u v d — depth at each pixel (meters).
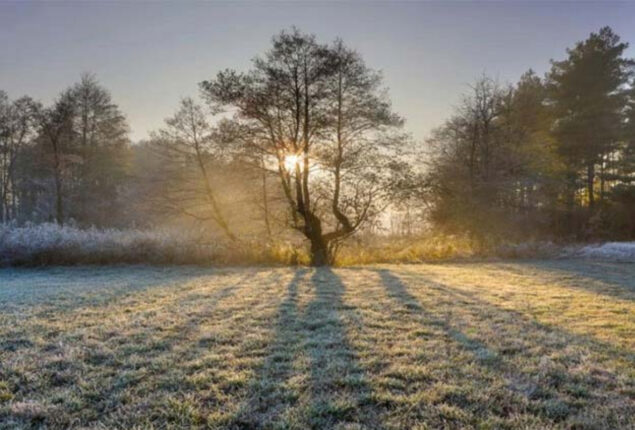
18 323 3.84
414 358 2.95
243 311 4.42
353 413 2.14
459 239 14.62
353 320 4.04
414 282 6.76
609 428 1.98
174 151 16.58
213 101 11.70
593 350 3.13
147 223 17.98
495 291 5.86
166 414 2.12
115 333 3.53
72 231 10.79
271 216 13.48
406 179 12.38
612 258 12.23
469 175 17.56
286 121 11.53
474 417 2.09
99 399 2.29
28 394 2.34
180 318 4.07
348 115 11.75
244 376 2.59
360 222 12.12
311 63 11.21
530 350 3.12
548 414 2.12
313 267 9.71
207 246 10.44
